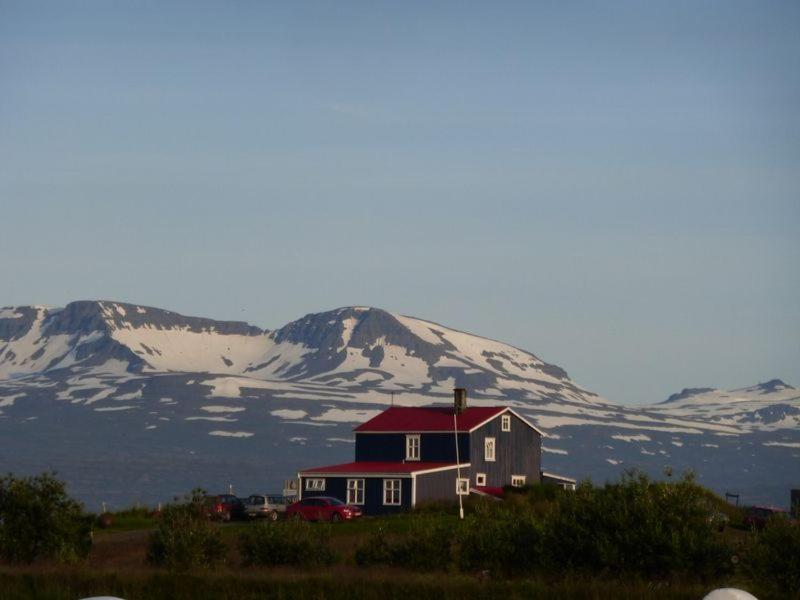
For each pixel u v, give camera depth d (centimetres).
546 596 9550
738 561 10544
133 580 10425
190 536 12775
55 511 13425
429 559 11962
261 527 13050
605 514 10856
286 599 9681
